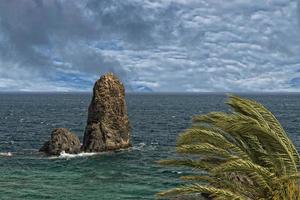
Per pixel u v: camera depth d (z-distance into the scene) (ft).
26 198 136.46
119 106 239.71
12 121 430.61
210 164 62.18
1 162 195.21
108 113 236.02
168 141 280.31
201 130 60.13
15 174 171.53
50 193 143.33
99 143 230.48
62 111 635.25
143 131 342.03
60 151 216.74
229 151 61.77
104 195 142.10
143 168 187.21
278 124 62.18
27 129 352.28
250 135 61.93
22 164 191.52
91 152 226.99
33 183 157.07
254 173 55.52
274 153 58.34
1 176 167.22
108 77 240.53
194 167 62.69
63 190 147.95
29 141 273.75
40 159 204.54
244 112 61.98
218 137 59.77
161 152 233.55
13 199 135.03
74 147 221.46
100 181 162.50
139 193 144.97
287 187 56.18
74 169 184.65
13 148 240.12
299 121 465.88
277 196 56.08
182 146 58.80
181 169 182.39
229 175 62.95
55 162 198.49
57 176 170.40
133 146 253.03
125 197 140.05
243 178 63.36
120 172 179.32
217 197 55.67
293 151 60.80
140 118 487.61
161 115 546.67
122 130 240.73
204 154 59.11
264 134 56.39
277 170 57.98
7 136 297.53
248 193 60.70
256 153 61.16
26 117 493.77
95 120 236.43
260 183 55.83
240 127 55.42
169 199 117.60
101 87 238.07
